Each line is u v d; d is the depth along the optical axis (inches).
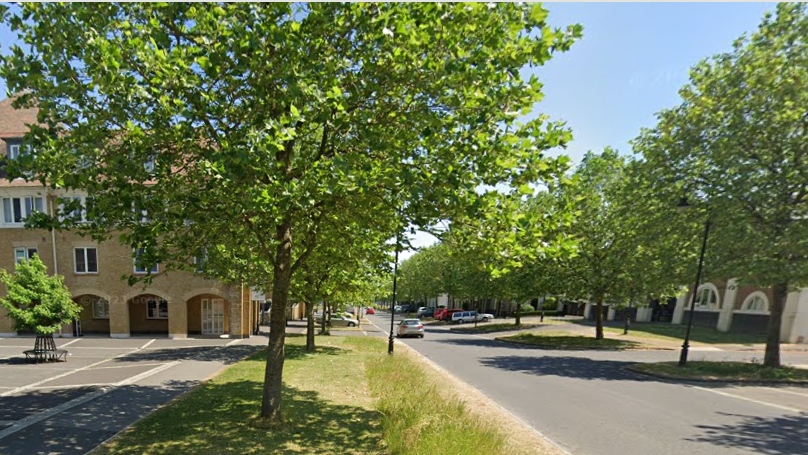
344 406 327.0
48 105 219.3
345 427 271.1
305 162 222.5
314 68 218.4
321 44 234.7
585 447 269.6
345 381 428.5
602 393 436.1
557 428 309.3
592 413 353.4
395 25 207.3
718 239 561.6
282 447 230.1
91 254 904.3
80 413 294.5
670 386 481.1
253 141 193.3
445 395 390.0
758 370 547.8
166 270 303.7
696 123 593.6
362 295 912.9
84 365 542.6
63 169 225.0
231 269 455.5
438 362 661.9
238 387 382.9
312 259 430.0
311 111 240.7
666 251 647.1
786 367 572.4
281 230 279.4
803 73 520.1
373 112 236.1
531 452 248.1
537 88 208.2
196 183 268.1
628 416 345.4
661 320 1549.0
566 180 227.3
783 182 528.7
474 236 240.2
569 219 234.1
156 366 525.7
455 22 209.2
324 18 218.4
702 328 1285.7
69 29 209.3
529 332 1240.8
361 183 191.3
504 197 235.5
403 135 235.3
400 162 233.6
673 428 313.3
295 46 216.4
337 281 675.4
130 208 231.9
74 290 893.2
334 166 195.2
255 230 270.7
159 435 245.3
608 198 869.2
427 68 209.6
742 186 531.5
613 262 872.9
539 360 700.0
